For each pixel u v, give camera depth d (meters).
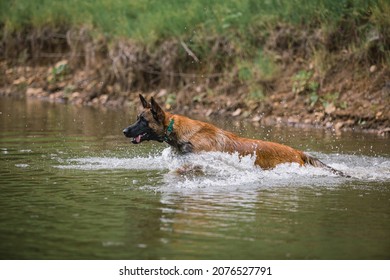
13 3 22.78
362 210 7.34
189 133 9.74
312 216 7.07
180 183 8.59
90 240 6.17
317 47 16.14
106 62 19.20
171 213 7.09
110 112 16.38
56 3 21.89
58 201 7.59
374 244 6.16
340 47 15.84
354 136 12.92
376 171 9.55
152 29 18.44
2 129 13.57
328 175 9.23
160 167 9.67
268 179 8.93
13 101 18.52
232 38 17.31
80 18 20.77
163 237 6.27
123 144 11.81
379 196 8.00
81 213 7.07
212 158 9.56
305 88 15.45
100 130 13.52
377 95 14.42
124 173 9.22
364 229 6.62
